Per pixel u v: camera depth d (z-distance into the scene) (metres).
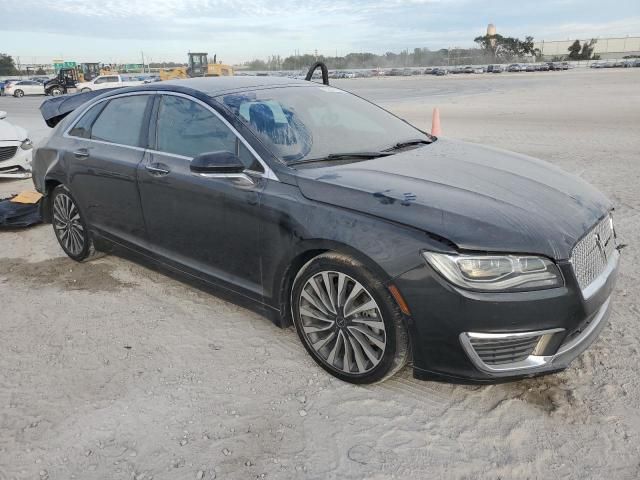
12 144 8.27
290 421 2.78
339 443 2.62
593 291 2.70
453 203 2.73
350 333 2.95
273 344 3.49
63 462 2.54
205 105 3.60
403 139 3.93
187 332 3.67
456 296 2.51
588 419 2.72
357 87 42.38
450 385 3.03
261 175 3.21
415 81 55.84
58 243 5.53
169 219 3.78
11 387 3.11
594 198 3.13
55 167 4.75
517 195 2.91
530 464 2.46
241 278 3.45
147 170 3.84
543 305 2.51
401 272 2.62
